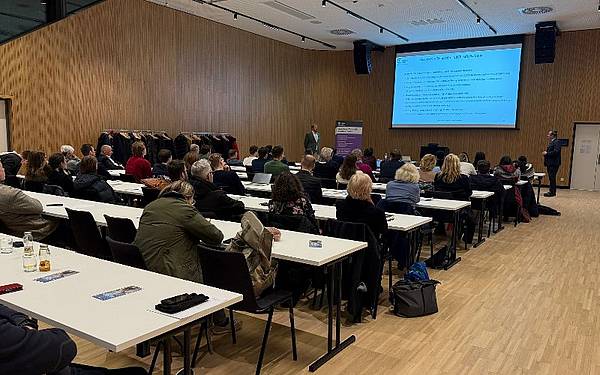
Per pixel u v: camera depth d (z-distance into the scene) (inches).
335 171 296.0
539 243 246.8
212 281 103.8
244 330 132.1
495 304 155.4
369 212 139.9
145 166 264.5
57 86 345.1
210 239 111.0
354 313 136.2
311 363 113.3
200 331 113.5
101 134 363.9
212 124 463.5
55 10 221.0
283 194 141.1
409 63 545.6
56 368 54.3
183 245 109.3
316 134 489.4
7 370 50.7
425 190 238.4
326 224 157.3
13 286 79.0
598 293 167.5
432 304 146.5
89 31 359.9
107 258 136.9
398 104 554.9
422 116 543.5
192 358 111.8
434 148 439.8
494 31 476.7
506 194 294.5
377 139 574.2
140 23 393.4
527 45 492.1
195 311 70.2
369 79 570.3
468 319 142.5
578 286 175.2
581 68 472.4
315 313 146.5
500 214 276.4
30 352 51.8
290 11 410.3
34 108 334.6
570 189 486.9
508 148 509.0
